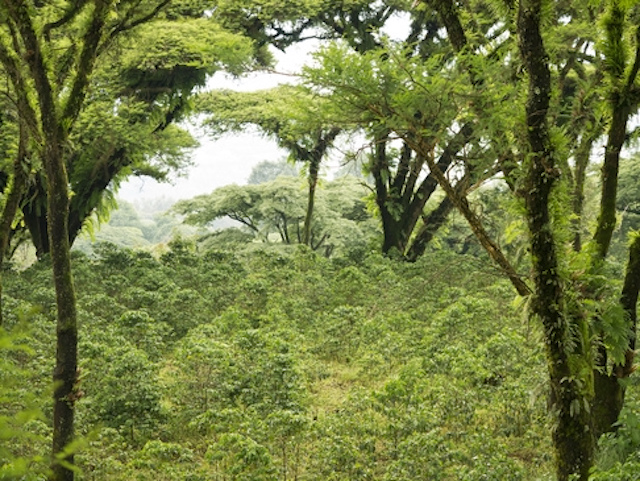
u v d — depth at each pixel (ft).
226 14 86.63
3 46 27.04
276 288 65.62
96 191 81.00
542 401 34.76
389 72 24.58
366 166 87.86
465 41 27.14
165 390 39.32
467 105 24.54
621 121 26.58
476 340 47.57
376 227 136.56
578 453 22.93
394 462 28.60
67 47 27.63
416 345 48.62
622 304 26.43
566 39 40.93
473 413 34.94
